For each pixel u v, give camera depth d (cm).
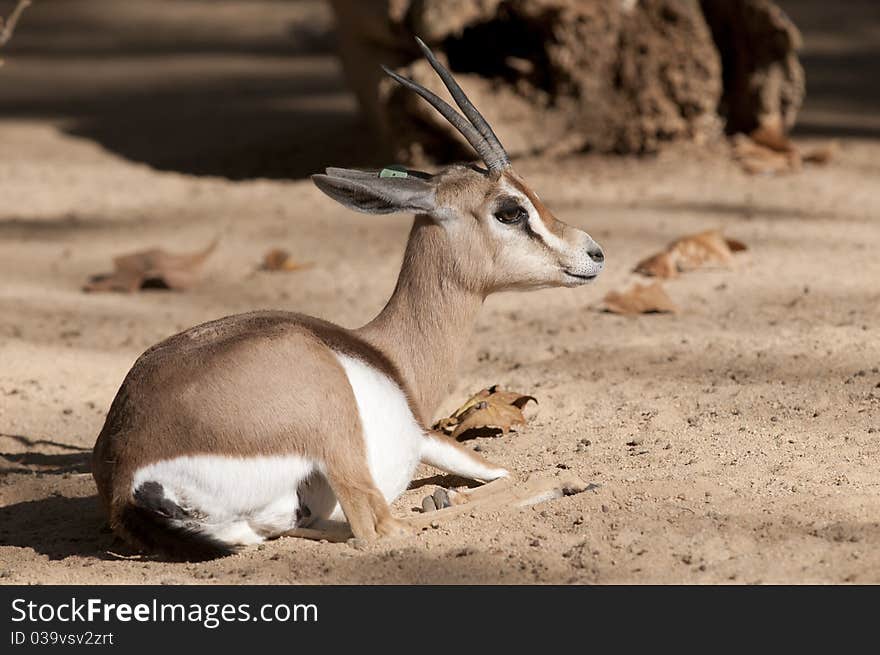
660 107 2059
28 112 2834
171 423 795
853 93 2856
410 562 781
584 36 2031
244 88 3164
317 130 2489
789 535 787
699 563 758
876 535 782
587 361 1226
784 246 1627
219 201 2006
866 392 1069
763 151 2031
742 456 939
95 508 944
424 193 881
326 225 1858
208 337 837
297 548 817
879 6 4284
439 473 997
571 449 991
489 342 1327
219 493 797
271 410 795
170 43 4019
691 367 1182
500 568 769
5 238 1820
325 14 4059
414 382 891
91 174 2205
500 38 2077
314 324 862
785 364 1167
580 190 1902
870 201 1838
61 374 1264
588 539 802
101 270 1667
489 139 896
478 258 890
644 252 1614
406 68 1950
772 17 2028
